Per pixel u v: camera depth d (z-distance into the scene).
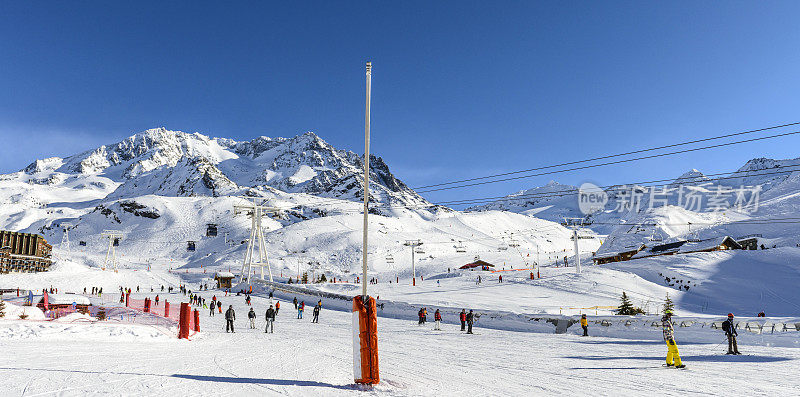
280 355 13.82
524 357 15.23
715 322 22.55
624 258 100.75
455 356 15.46
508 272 85.62
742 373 11.36
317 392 7.62
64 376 7.80
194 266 163.00
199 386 7.51
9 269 89.56
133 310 36.62
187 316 19.27
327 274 134.62
